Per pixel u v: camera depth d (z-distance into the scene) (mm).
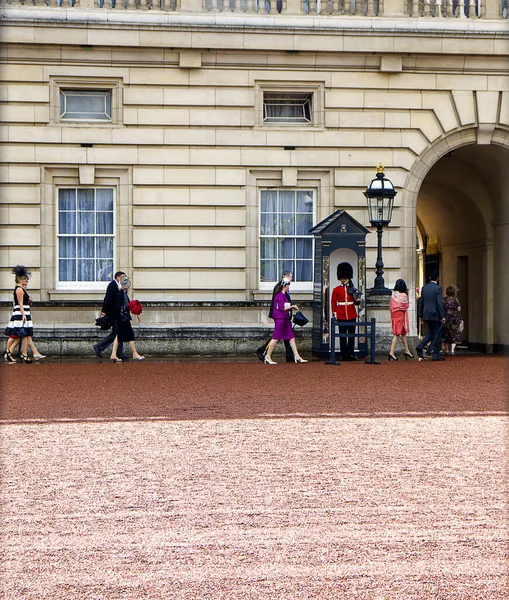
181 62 22344
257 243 22859
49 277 22375
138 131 22469
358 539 7484
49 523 7922
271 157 22750
